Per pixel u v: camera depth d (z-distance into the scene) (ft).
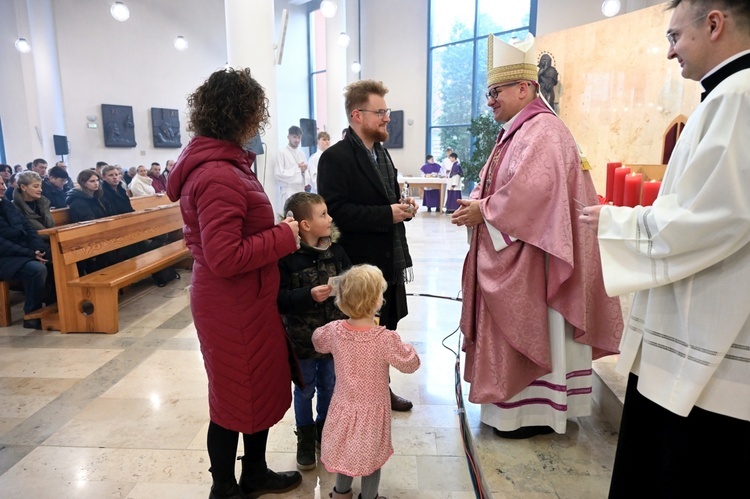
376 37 41.98
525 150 5.61
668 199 3.34
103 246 12.72
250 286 4.82
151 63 36.45
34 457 6.64
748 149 2.91
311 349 5.98
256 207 4.75
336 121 35.42
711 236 3.05
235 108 4.50
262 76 16.98
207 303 4.80
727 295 3.13
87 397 8.34
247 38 16.53
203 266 4.79
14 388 8.68
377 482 5.26
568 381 6.27
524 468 5.83
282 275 5.85
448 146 40.63
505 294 5.80
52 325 11.69
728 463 3.33
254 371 4.95
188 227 4.73
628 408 3.94
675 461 3.50
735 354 3.18
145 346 10.64
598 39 18.70
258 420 5.07
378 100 6.51
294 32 44.78
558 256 5.41
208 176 4.39
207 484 6.06
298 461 6.30
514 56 5.93
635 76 17.38
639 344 3.84
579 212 5.65
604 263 3.70
